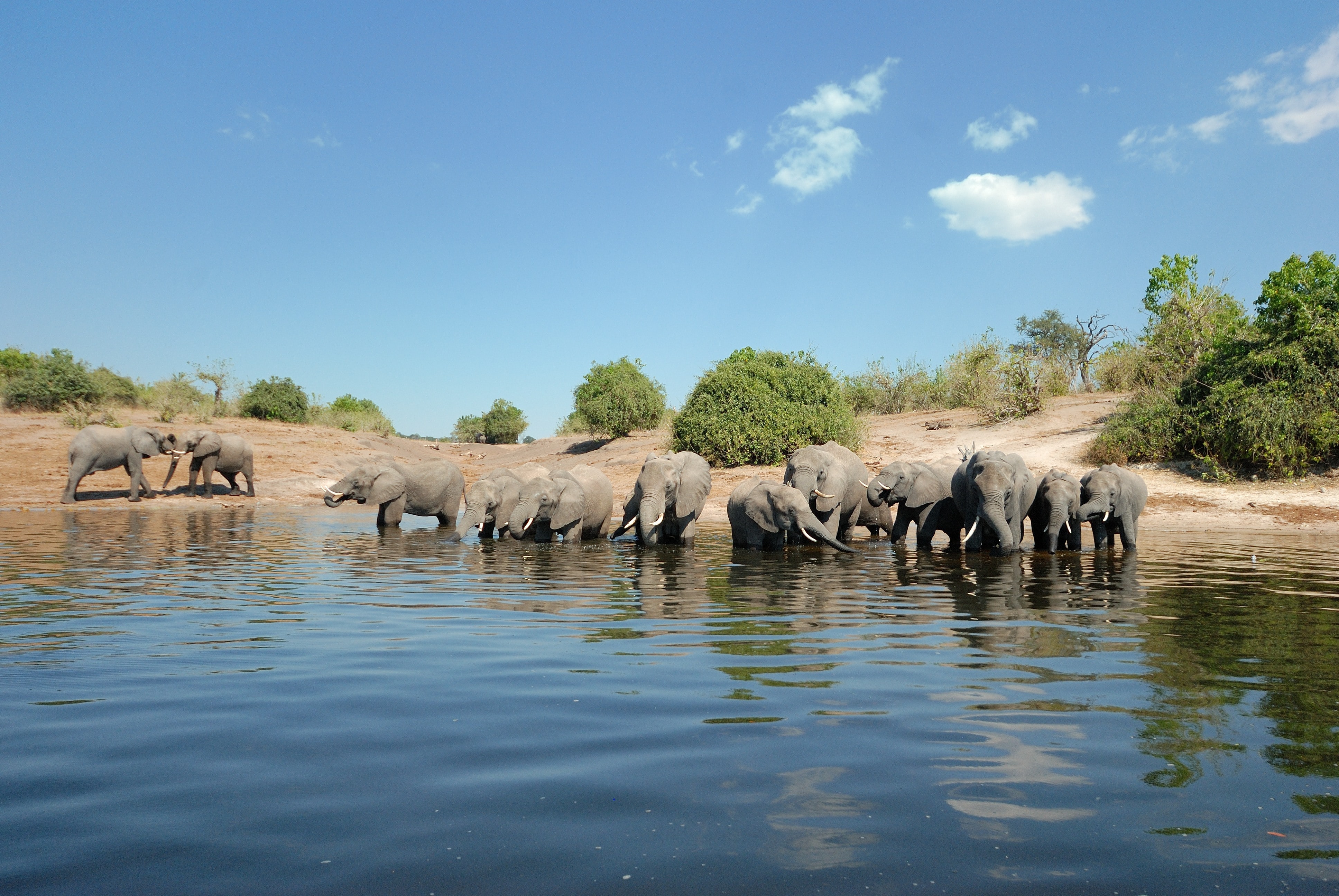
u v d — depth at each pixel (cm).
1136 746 421
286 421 4106
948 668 585
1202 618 785
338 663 598
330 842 311
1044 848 309
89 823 327
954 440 2834
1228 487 2131
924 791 363
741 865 294
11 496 2242
